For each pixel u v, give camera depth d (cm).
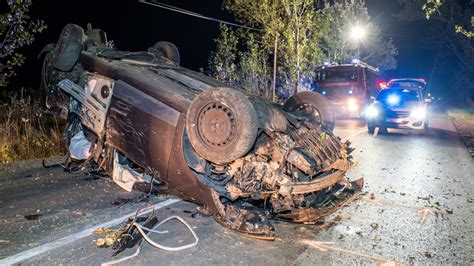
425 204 652
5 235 471
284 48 1666
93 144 670
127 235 457
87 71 657
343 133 1463
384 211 613
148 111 539
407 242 502
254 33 1767
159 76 599
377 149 1148
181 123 504
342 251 470
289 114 610
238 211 497
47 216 530
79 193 625
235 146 454
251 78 1795
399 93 1514
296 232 520
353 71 1783
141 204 587
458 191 734
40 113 1086
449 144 1281
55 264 409
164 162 523
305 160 501
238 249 462
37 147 907
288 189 488
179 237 484
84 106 648
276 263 433
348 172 854
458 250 482
